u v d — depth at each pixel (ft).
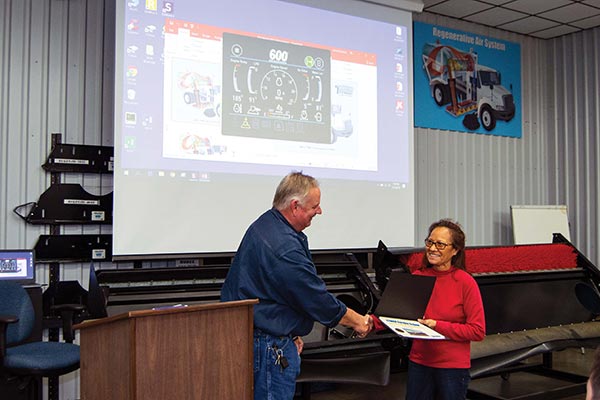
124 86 11.82
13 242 12.35
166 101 12.22
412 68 16.74
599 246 19.76
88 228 13.05
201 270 11.98
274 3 13.66
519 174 20.76
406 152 15.52
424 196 18.39
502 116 20.26
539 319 14.10
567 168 20.84
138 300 11.24
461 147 19.35
